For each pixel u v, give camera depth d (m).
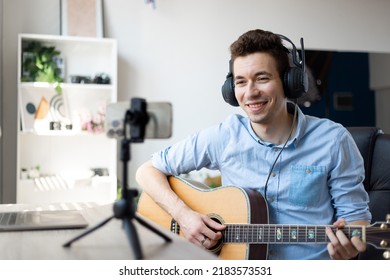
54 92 4.00
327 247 1.49
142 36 4.32
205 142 1.88
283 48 1.66
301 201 1.67
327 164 1.66
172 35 4.38
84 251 1.02
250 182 1.76
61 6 4.11
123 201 1.03
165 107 1.02
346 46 4.80
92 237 1.16
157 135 1.02
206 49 4.45
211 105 4.45
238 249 1.65
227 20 4.49
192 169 1.96
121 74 4.27
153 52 4.34
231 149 1.80
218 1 4.47
